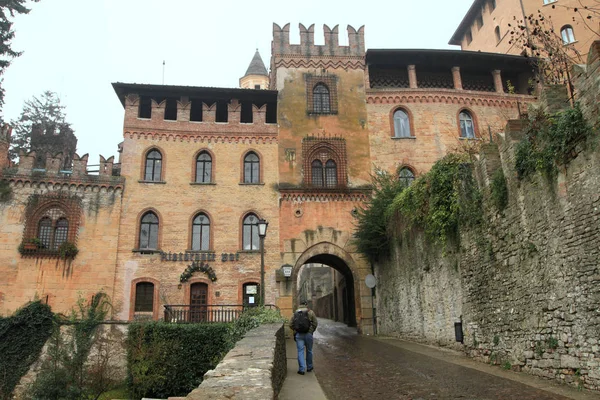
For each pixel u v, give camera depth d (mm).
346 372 13461
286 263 29844
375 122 32844
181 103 32250
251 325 16359
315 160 32000
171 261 29297
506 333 13570
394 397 9953
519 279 12945
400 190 26312
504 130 14703
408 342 22031
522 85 35594
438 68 35344
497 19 43938
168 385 20812
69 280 28219
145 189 30391
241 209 30703
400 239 23984
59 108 55594
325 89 33500
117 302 28250
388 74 35375
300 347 13062
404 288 23516
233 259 29719
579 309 10383
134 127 31266
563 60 17844
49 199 29406
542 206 11875
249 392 5273
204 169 31547
